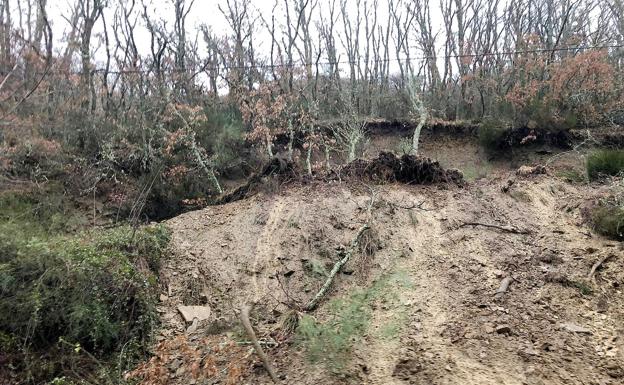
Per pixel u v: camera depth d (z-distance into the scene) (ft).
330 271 20.51
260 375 14.25
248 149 43.88
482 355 14.28
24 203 30.40
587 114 47.44
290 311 17.01
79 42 48.91
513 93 49.16
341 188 27.25
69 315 16.28
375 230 22.72
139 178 38.47
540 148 46.50
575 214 24.26
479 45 66.74
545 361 13.79
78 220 28.55
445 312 17.02
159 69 49.49
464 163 48.24
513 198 26.27
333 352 14.48
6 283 16.46
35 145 36.70
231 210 26.40
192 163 40.24
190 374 14.69
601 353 14.23
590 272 18.70
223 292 20.04
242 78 53.98
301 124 43.34
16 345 15.85
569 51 59.06
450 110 61.72
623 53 57.67
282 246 22.36
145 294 17.90
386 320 16.72
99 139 41.14
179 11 58.18
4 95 37.11
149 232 22.59
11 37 45.09
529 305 17.04
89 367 15.66
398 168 28.81
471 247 21.56
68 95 45.93
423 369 13.79
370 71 67.36
